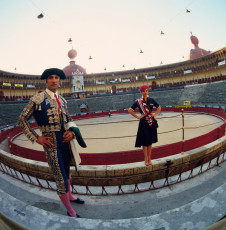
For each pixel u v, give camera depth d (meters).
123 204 2.85
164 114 27.50
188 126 15.47
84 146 2.37
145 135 3.43
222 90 34.22
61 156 2.14
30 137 1.96
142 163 3.85
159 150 6.36
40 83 49.00
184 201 2.85
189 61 48.88
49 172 3.95
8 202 2.09
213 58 44.09
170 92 44.69
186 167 4.07
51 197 3.04
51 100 2.10
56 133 2.09
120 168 3.64
